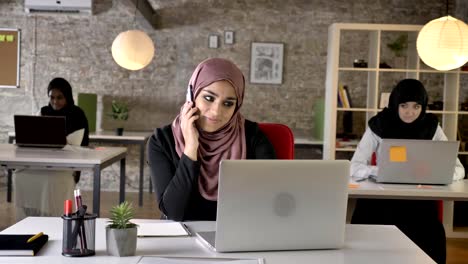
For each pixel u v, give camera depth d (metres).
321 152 8.26
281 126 3.09
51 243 2.13
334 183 2.09
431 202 3.90
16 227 2.37
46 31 8.23
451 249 5.47
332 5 8.15
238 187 2.02
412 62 6.76
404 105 4.09
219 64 2.66
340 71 8.16
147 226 2.44
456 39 4.79
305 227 2.10
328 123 6.63
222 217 2.04
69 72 8.28
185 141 2.69
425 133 4.13
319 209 2.09
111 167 8.37
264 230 2.06
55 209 5.36
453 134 6.69
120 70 8.28
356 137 7.63
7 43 8.21
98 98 8.30
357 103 8.16
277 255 2.06
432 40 4.85
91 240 2.00
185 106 2.66
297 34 8.19
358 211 3.94
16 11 8.18
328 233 2.12
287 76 8.23
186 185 2.58
